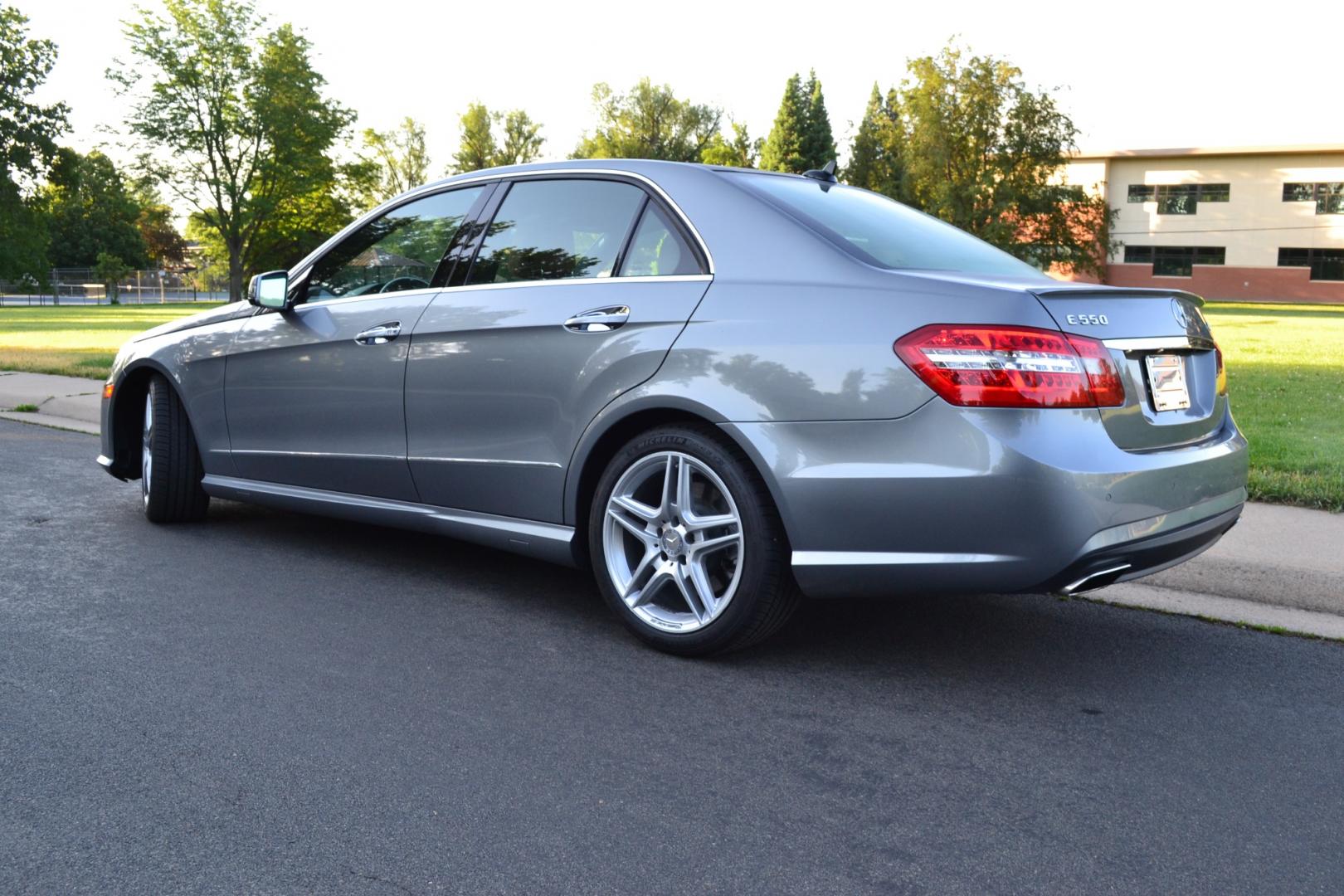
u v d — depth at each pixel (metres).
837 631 3.54
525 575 4.15
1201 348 3.17
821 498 2.83
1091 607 3.87
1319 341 19.92
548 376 3.41
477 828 2.18
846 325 2.85
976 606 3.87
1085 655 3.35
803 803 2.32
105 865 2.01
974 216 49.19
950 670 3.19
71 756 2.48
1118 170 55.16
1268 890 2.00
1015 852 2.13
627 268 3.34
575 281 3.44
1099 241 51.06
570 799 2.31
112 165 50.91
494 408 3.57
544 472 3.45
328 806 2.26
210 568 4.17
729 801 2.32
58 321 31.45
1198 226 54.03
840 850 2.12
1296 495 5.08
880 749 2.61
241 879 1.97
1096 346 2.75
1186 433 3.03
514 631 3.47
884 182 59.44
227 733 2.62
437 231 3.95
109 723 2.67
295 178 49.09
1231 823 2.27
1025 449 2.63
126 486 5.88
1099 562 2.70
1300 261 52.53
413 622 3.54
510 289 3.60
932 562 2.75
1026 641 3.47
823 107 67.94
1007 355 2.65
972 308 2.71
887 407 2.76
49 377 11.09
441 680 3.01
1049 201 49.25
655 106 71.44
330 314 4.14
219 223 49.88
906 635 3.52
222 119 48.75
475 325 3.61
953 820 2.26
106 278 73.62
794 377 2.88
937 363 2.70
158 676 3.01
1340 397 9.77
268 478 4.43
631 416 3.22
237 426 4.49
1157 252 55.06
